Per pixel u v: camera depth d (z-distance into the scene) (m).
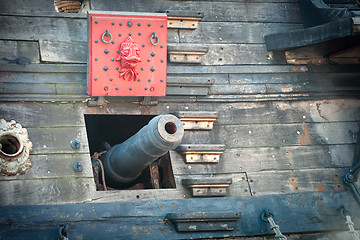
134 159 7.95
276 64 9.48
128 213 7.82
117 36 8.22
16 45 8.43
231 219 8.00
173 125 7.46
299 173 8.88
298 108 9.33
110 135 10.48
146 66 8.34
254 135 8.98
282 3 9.93
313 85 9.48
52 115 8.24
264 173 8.76
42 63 8.47
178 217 7.71
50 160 7.97
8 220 7.38
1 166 7.66
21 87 8.20
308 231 8.41
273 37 9.46
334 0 10.27
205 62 9.19
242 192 8.55
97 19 8.16
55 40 8.59
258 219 8.27
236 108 9.09
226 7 9.64
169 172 8.66
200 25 9.40
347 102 9.54
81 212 7.66
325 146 9.16
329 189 8.86
